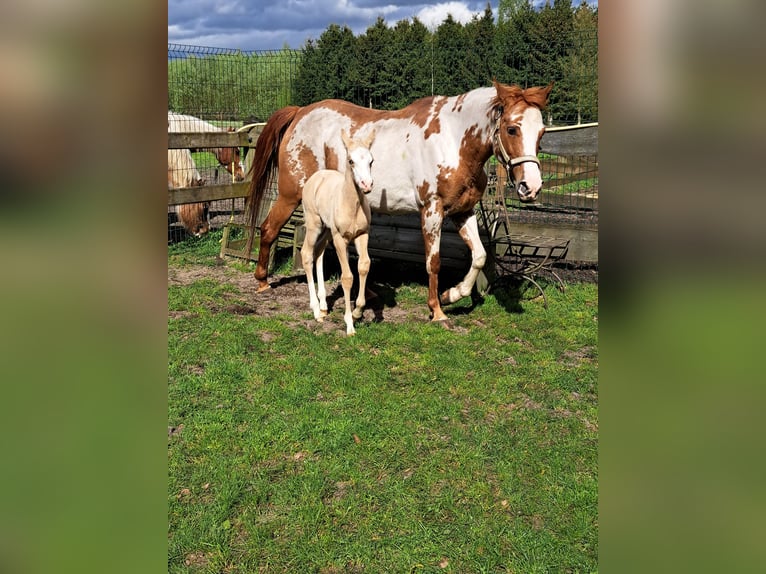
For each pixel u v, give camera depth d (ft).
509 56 37.37
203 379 12.33
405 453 9.90
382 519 8.29
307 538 7.89
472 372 13.04
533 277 19.86
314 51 48.88
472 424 10.85
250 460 9.59
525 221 21.95
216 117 37.45
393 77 47.80
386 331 15.37
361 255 15.23
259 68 38.96
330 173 15.80
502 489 8.94
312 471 9.29
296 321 16.20
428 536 7.97
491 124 14.17
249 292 18.74
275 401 11.50
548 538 7.91
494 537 7.93
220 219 29.66
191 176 25.85
